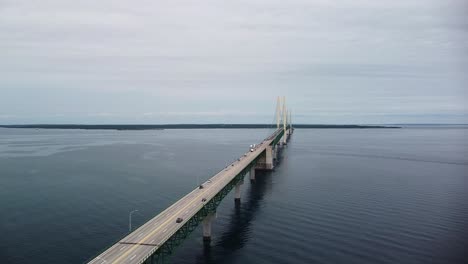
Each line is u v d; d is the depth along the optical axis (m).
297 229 91.81
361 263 72.62
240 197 126.75
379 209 108.19
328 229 91.31
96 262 54.88
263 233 89.69
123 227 93.50
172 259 75.38
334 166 193.38
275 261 74.12
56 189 134.88
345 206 111.62
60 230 91.38
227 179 112.44
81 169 179.62
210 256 76.94
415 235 86.75
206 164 197.62
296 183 149.00
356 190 133.75
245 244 82.94
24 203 115.75
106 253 58.06
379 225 93.81
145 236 64.94
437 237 85.50
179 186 140.38
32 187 138.25
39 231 90.75
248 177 167.38
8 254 77.69
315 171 178.00
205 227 86.81
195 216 77.88
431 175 164.88
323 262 73.31
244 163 145.38
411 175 164.88
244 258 75.69
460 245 80.75
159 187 138.38
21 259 75.31
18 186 139.88
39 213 105.31
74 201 118.00
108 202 116.75
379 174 167.75
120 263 54.41
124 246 60.78
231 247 81.44
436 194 127.06
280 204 115.81
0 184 143.25
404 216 101.25
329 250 78.75
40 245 82.19
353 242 82.94
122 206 112.19
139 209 109.19
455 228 91.44
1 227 93.75
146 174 166.00
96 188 136.62
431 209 108.00
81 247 81.00
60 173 167.88
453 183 146.00
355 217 100.56
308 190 135.12
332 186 141.50
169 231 67.06
